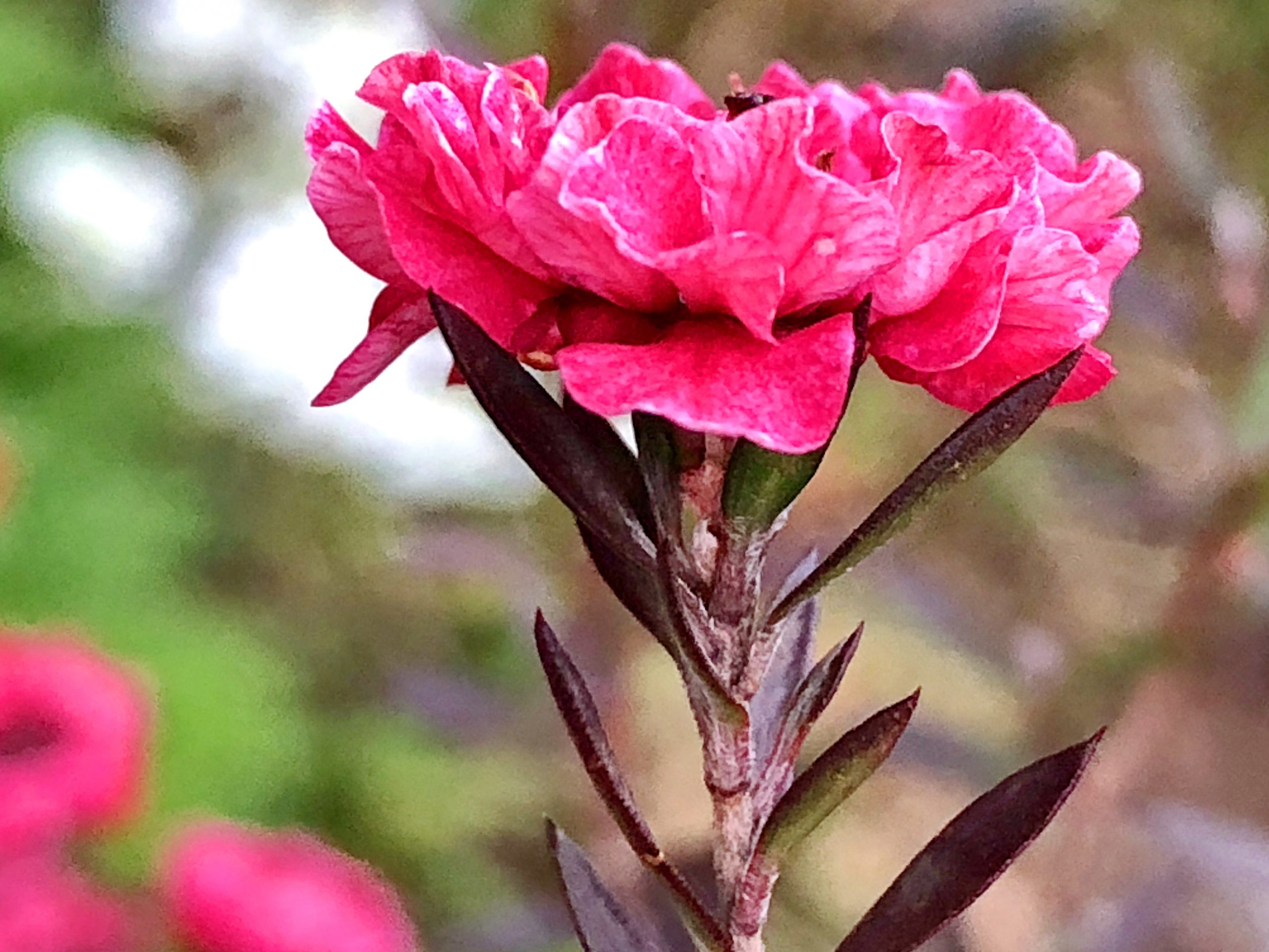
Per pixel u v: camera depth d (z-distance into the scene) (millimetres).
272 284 262
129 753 141
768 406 74
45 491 252
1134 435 177
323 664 259
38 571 241
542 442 78
